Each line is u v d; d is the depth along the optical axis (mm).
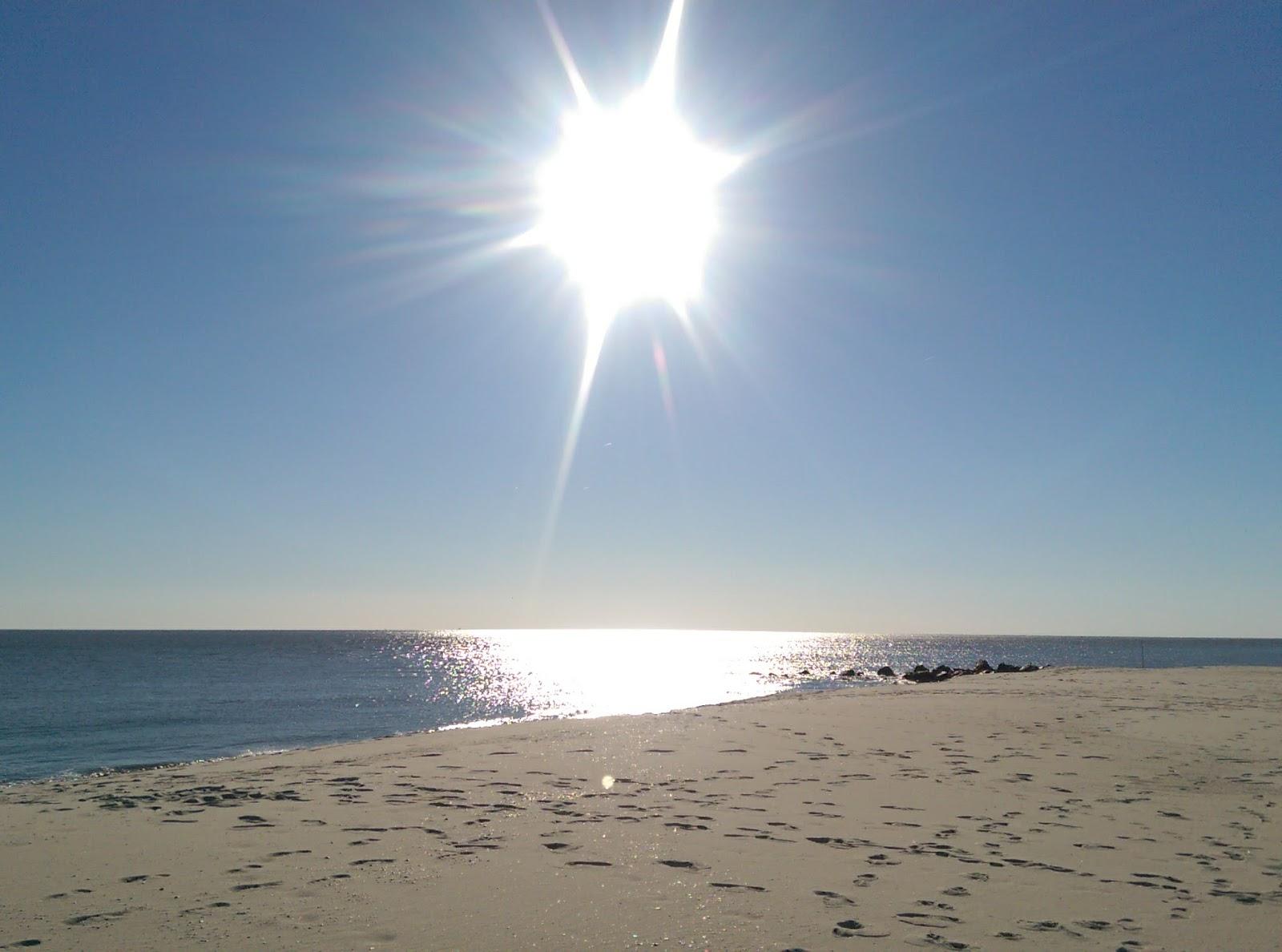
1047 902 6020
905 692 27891
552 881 6340
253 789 10641
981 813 9203
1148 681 31078
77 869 6676
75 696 44688
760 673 75188
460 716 34875
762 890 6156
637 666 91062
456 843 7559
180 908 5641
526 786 10602
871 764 12492
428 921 5395
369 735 28125
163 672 68250
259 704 41156
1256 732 16422
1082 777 11633
